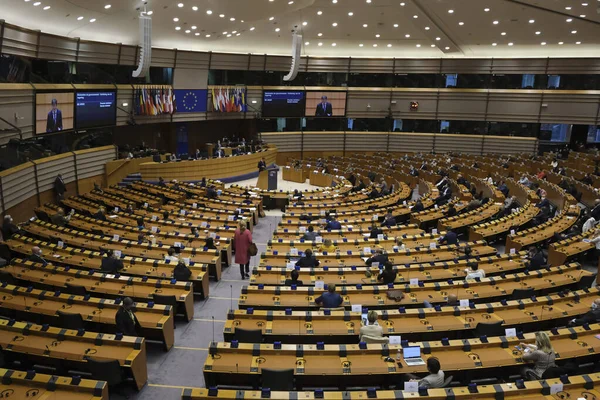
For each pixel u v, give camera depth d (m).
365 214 24.80
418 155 46.34
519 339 10.94
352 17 32.59
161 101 37.16
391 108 47.72
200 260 17.25
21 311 12.77
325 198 29.11
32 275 14.92
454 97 46.50
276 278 15.20
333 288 12.92
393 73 47.00
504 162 40.19
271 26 35.81
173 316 13.27
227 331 11.52
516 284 14.81
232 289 17.00
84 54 30.59
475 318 12.31
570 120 43.66
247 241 17.59
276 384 9.60
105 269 15.69
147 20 22.84
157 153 37.28
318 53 46.19
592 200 28.56
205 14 27.25
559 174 34.19
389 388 10.41
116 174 33.38
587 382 9.23
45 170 26.73
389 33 38.34
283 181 40.97
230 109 42.62
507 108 45.38
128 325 11.56
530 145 45.25
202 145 45.12
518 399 8.96
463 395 8.91
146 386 11.19
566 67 42.59
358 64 46.69
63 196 27.92
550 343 10.29
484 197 30.80
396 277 15.22
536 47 41.88
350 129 49.12
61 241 18.12
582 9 27.36
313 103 46.69
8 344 10.62
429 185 32.78
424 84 47.06
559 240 19.94
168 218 23.75
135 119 36.16
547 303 13.18
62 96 28.34
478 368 10.19
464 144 47.19
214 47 41.22
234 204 27.27
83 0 21.95
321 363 10.16
